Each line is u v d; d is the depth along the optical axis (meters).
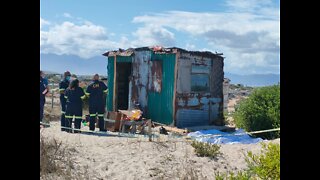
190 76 17.56
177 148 11.34
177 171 9.27
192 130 16.00
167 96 17.28
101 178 8.57
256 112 16.38
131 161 9.84
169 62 17.30
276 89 16.66
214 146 10.98
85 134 13.81
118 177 8.72
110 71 19.61
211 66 18.64
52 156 9.23
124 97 20.16
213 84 18.72
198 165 9.85
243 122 17.05
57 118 19.47
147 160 9.96
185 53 17.33
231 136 13.52
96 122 16.39
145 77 18.19
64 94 14.62
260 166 5.27
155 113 17.72
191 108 17.62
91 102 14.64
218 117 18.83
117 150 10.88
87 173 8.74
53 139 10.72
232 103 35.31
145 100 18.12
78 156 9.98
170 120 17.09
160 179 8.64
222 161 10.29
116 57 19.30
